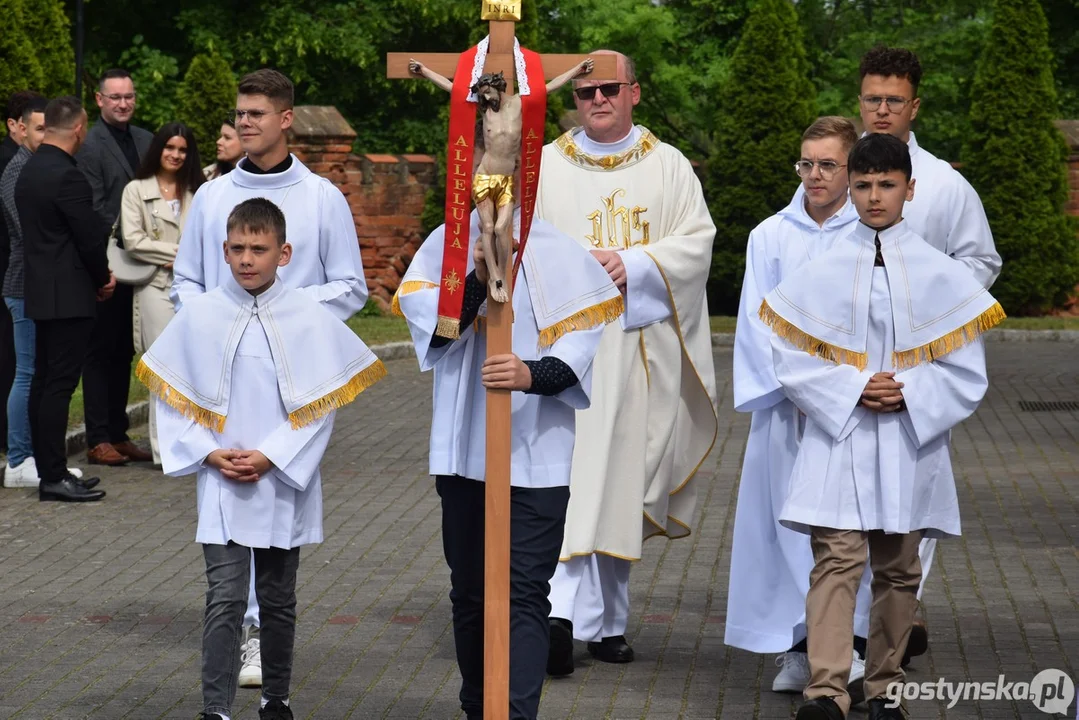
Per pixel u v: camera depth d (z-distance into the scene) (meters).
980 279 8.13
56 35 21.27
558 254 6.26
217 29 35.75
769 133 30.48
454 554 6.38
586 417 8.27
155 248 13.66
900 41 39.00
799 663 7.74
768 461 7.92
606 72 5.85
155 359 6.79
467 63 5.72
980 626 8.93
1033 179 30.47
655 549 11.09
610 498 8.30
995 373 22.86
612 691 7.73
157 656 8.34
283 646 6.82
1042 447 15.97
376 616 9.16
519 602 6.18
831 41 40.56
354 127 37.47
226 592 6.63
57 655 8.35
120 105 14.50
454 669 8.09
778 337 6.98
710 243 8.66
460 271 5.82
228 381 6.79
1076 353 25.86
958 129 37.97
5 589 9.80
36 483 13.17
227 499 6.66
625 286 8.36
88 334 12.57
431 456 6.29
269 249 6.77
